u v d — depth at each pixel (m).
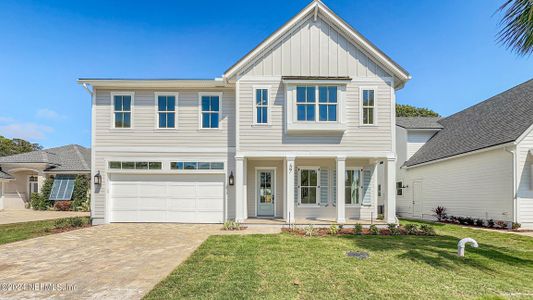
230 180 13.07
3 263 6.68
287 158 12.22
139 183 13.21
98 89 13.19
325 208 13.95
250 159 13.73
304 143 12.27
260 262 6.56
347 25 12.33
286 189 12.60
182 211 13.16
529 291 4.88
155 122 13.19
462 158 14.91
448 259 6.90
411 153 20.53
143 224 12.77
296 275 5.65
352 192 14.05
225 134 13.23
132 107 13.17
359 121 12.27
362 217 13.90
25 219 15.66
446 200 16.08
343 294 4.72
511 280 5.42
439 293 4.78
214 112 13.33
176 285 5.10
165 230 11.22
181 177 13.25
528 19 5.39
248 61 12.35
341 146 12.26
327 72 12.42
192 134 13.22
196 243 8.78
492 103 17.06
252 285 5.10
